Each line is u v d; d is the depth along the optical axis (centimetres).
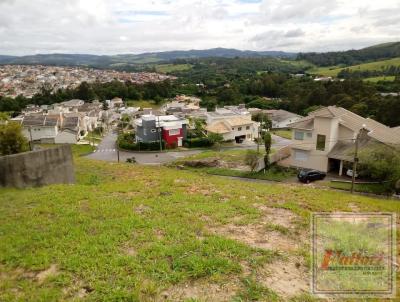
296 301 421
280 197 959
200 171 2545
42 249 552
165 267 485
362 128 2173
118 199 855
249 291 432
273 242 597
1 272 491
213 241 571
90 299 414
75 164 1788
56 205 788
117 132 5753
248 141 4706
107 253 534
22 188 997
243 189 1075
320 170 2377
